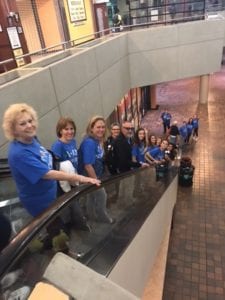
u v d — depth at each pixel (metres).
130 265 2.61
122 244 2.43
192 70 13.53
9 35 6.65
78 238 1.89
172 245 6.48
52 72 5.66
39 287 1.26
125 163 4.48
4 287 1.14
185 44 12.67
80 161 3.46
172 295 5.23
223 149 10.92
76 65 6.69
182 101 17.03
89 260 1.87
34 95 5.09
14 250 1.26
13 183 3.35
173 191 6.79
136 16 13.29
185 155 10.73
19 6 8.46
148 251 3.59
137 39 11.77
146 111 16.23
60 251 1.58
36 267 1.33
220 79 20.31
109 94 9.21
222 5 14.11
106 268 1.97
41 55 8.67
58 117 5.93
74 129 3.32
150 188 5.23
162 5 12.81
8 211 2.73
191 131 11.50
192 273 5.68
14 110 2.02
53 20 9.55
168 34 12.13
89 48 7.55
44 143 5.43
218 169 9.63
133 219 3.16
